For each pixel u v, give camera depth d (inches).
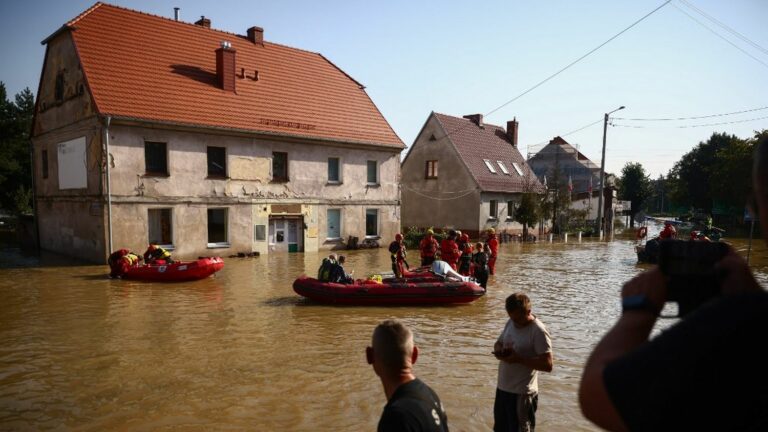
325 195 1017.5
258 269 756.0
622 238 1498.5
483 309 494.3
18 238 1144.8
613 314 471.2
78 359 332.2
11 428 234.4
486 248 589.0
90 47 828.6
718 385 36.7
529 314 178.9
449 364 324.5
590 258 941.8
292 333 398.6
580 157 2268.7
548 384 288.8
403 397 95.1
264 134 912.3
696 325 38.8
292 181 967.6
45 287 596.4
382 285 508.1
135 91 816.3
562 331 408.5
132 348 356.2
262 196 927.7
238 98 943.0
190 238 844.0
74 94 823.1
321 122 1029.8
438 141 1365.7
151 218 817.5
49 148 931.3
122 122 763.4
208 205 863.1
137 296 545.3
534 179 1513.3
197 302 515.8
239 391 277.3
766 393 36.5
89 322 431.2
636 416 38.7
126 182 776.3
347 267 788.0
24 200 1557.6
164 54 919.7
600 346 46.4
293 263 824.9
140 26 929.5
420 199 1406.3
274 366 319.0
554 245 1239.5
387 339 101.7
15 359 332.2
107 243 764.0
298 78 1105.4
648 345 40.7
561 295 566.9
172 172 821.9
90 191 795.4
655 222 2792.8
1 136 1561.3
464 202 1312.7
